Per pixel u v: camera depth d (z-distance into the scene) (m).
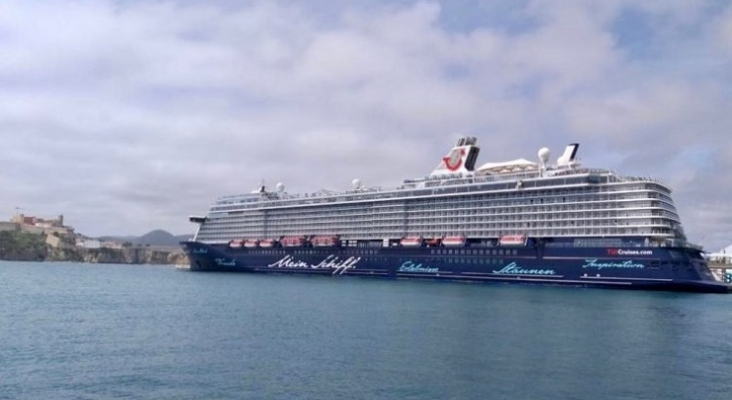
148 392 37.41
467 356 48.44
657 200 120.25
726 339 58.78
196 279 167.62
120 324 65.62
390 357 47.81
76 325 64.12
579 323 68.00
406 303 90.38
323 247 176.12
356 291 116.12
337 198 176.62
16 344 52.06
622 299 99.12
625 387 39.84
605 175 127.19
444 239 148.00
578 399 37.06
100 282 151.62
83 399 35.75
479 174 152.62
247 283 144.62
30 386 38.47
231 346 52.28
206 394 37.16
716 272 180.75
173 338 56.38
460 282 145.38
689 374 43.66
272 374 42.12
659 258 115.88
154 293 111.50
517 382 40.59
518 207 138.25
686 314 78.56
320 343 53.88
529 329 63.09
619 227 122.62
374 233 166.00
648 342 56.31
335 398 36.59
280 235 189.12
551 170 137.25
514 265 136.12
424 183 160.25
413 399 36.56
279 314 75.62
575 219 128.75
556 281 129.12
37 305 85.25
